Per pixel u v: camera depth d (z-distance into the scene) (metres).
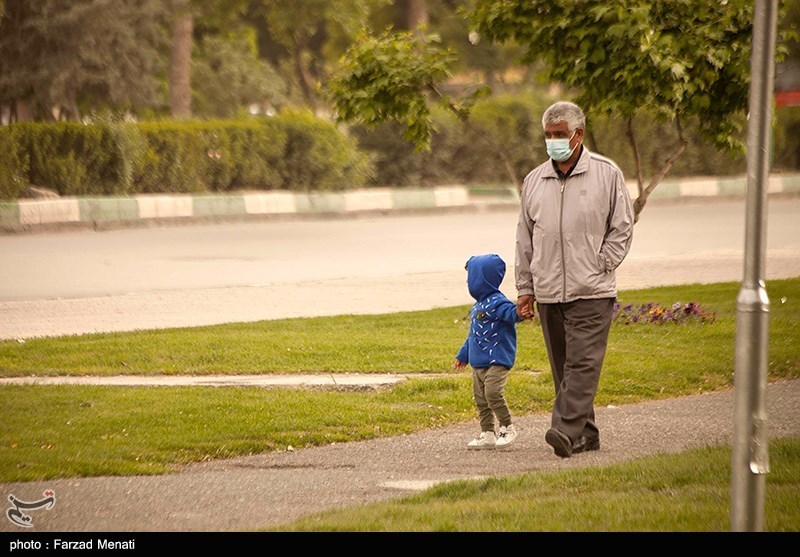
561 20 33.97
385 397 27.42
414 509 16.78
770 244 65.38
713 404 26.94
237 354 32.81
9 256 61.97
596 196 21.16
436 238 73.25
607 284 21.41
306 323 39.19
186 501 18.41
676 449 22.03
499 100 111.69
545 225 21.39
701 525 15.07
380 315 41.16
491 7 35.69
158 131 92.81
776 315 39.06
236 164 97.69
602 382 29.06
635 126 112.12
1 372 30.17
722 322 38.19
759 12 13.28
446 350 33.69
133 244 68.94
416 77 35.75
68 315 41.88
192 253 63.97
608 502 16.58
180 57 126.50
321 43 174.62
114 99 117.88
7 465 20.53
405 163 108.31
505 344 22.42
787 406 26.08
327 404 26.38
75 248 66.38
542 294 21.56
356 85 36.19
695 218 86.50
